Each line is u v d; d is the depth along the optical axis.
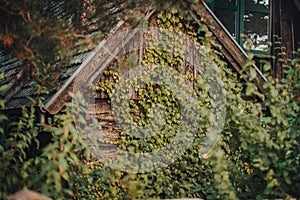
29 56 5.50
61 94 7.66
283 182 5.15
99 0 6.66
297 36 11.63
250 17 11.42
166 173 8.27
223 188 4.96
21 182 5.15
